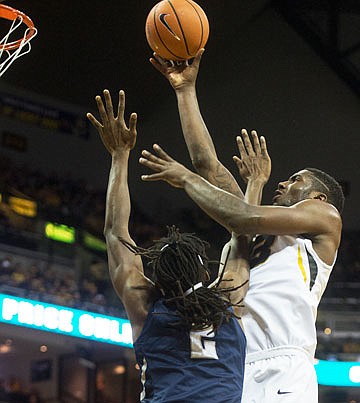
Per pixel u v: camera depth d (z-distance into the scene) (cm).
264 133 1817
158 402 250
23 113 1736
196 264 259
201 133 329
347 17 1806
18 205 1521
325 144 1817
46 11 1481
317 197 317
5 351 1439
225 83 1839
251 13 1759
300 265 301
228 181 320
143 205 1850
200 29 335
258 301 297
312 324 296
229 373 254
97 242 1595
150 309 265
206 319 255
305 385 285
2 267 1370
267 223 281
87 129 1819
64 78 1702
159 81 1750
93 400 1443
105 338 1394
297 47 1838
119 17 1542
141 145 1855
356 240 1756
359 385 1427
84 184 1764
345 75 1820
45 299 1330
